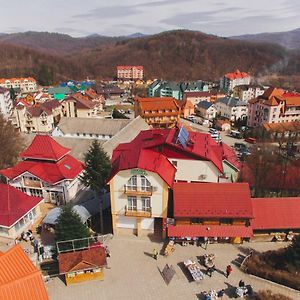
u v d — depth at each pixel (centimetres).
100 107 14850
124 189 4272
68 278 3594
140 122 8800
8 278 2577
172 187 4312
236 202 4297
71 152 7062
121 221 4575
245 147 9394
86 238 3916
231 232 4231
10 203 4606
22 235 4538
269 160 6556
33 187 5534
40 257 3966
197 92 15425
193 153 4897
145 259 4062
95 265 3597
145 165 4150
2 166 6862
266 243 4375
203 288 3591
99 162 4559
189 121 12581
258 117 11319
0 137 7425
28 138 8381
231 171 5622
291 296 3506
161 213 4322
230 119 12400
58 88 18062
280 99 10681
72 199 5712
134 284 3650
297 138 10000
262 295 3403
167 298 3459
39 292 2603
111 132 8769
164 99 11644
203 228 4269
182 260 4034
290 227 4319
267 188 5619
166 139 4975
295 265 3784
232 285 3638
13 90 17675
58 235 3916
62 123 9181
